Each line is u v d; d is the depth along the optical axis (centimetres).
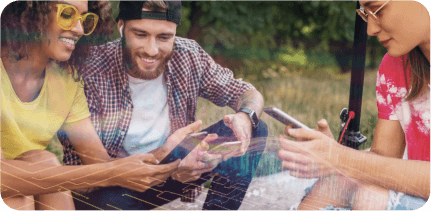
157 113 174
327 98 183
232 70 197
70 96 155
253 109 167
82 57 158
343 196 146
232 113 180
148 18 164
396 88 146
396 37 130
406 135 148
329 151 145
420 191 134
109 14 162
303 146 149
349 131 178
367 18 134
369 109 191
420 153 146
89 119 161
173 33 170
